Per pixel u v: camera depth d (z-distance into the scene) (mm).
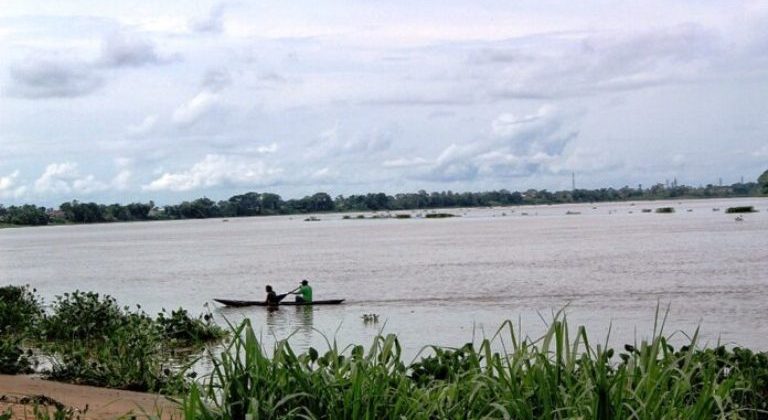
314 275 50062
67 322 20688
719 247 63000
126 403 11367
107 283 48281
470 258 60188
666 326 24391
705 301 30578
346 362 6984
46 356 17312
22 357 16234
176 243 113312
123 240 135625
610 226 119375
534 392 6508
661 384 6574
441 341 22328
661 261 50906
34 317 23188
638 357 7156
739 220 123312
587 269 46844
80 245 118938
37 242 141125
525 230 115125
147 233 180500
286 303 33719
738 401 7836
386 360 7102
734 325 24422
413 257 64062
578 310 28891
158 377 14312
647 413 6113
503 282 40469
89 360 16656
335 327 26188
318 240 106062
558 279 41156
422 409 6535
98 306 21406
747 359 9141
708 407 6305
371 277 46844
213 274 53656
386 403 6582
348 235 121812
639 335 22609
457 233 113000
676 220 135500
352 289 39875
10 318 22312
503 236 97375
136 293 41406
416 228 145625
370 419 6297
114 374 14297
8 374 15570
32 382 13570
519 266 50812
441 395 6668
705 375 6695
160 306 34969
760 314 26625
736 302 30016
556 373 6652
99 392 12562
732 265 46406
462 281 41812
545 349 6793
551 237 90062
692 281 38250
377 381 6645
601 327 24484
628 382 6570
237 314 31188
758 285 35719
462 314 28781
